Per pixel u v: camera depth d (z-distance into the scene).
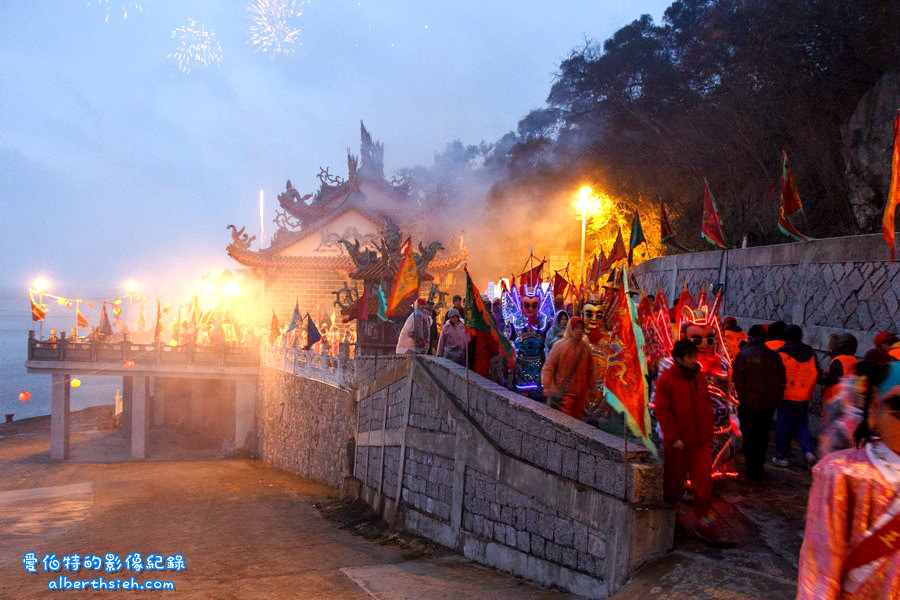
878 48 20.19
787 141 23.94
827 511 3.13
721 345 8.90
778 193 21.92
